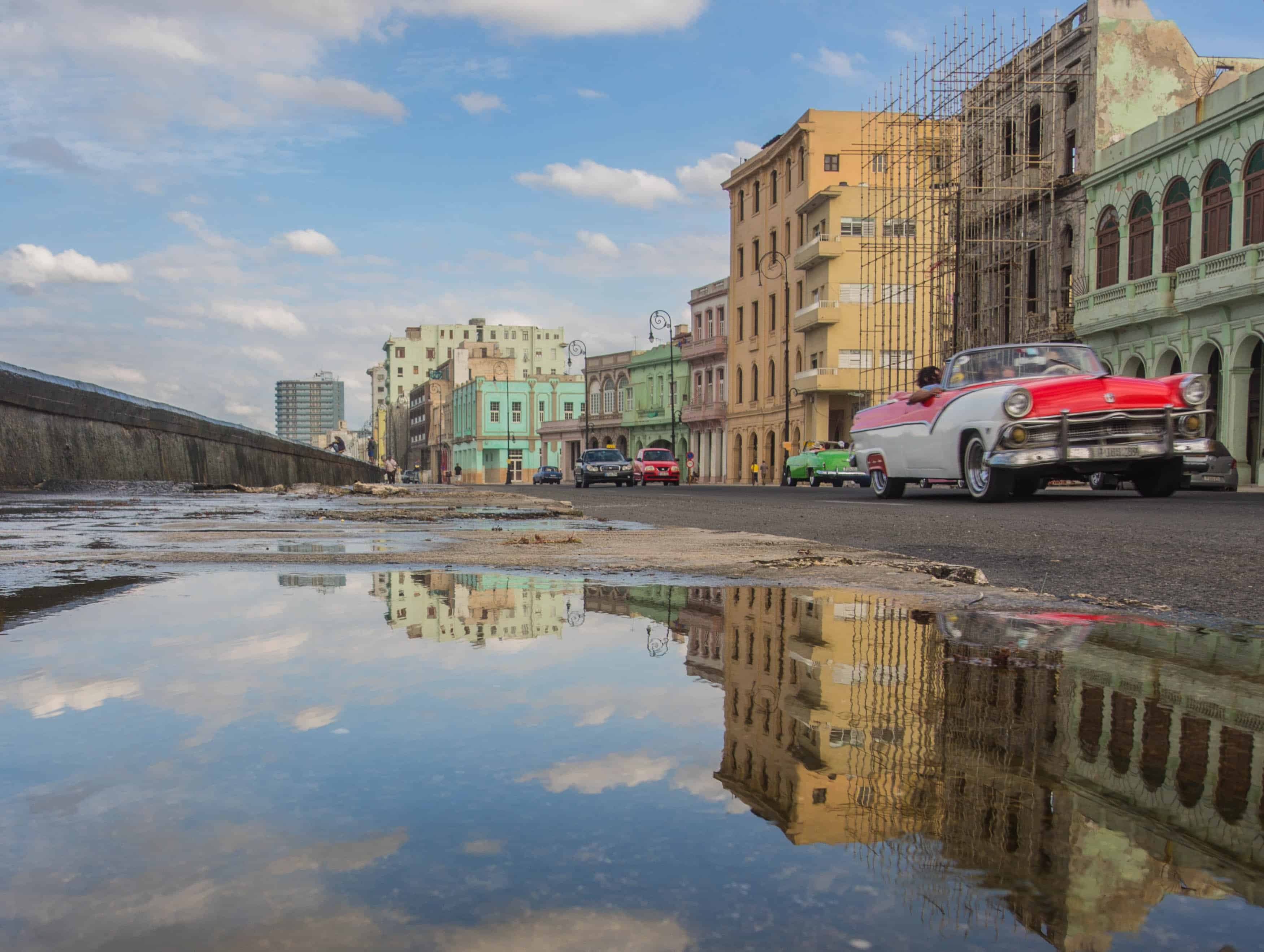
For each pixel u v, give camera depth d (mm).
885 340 44344
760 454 54250
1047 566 4312
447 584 3146
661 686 1536
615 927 640
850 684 1582
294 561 3936
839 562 4094
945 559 4711
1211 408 24953
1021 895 704
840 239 44125
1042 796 965
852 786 996
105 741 1145
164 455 16047
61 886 716
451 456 114875
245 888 710
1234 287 22531
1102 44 28375
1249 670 1768
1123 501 11445
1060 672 1730
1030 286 32375
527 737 1179
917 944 612
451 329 164500
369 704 1360
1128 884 728
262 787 962
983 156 33875
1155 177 25984
